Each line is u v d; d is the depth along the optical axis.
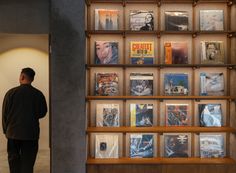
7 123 3.95
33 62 6.24
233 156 4.24
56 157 3.99
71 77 3.97
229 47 4.32
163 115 4.34
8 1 4.38
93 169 4.06
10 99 3.94
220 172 4.09
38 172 4.83
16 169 4.03
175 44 4.28
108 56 4.27
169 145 4.30
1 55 6.13
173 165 4.07
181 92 4.29
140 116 4.28
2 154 5.87
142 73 4.29
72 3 3.95
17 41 6.18
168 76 4.29
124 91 4.29
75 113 3.97
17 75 6.19
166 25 4.26
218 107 4.32
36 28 4.40
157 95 4.31
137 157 4.27
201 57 4.28
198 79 4.34
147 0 4.21
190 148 4.35
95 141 4.28
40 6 4.39
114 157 4.26
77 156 3.99
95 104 4.33
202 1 4.26
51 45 3.96
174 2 4.29
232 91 4.26
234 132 4.18
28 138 3.89
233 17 4.22
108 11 4.25
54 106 3.97
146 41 4.31
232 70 4.25
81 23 3.96
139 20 4.26
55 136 3.98
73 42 3.96
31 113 3.93
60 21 3.95
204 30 4.21
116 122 4.27
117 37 4.33
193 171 4.09
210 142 4.32
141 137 4.29
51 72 3.96
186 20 4.27
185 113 4.31
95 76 4.29
